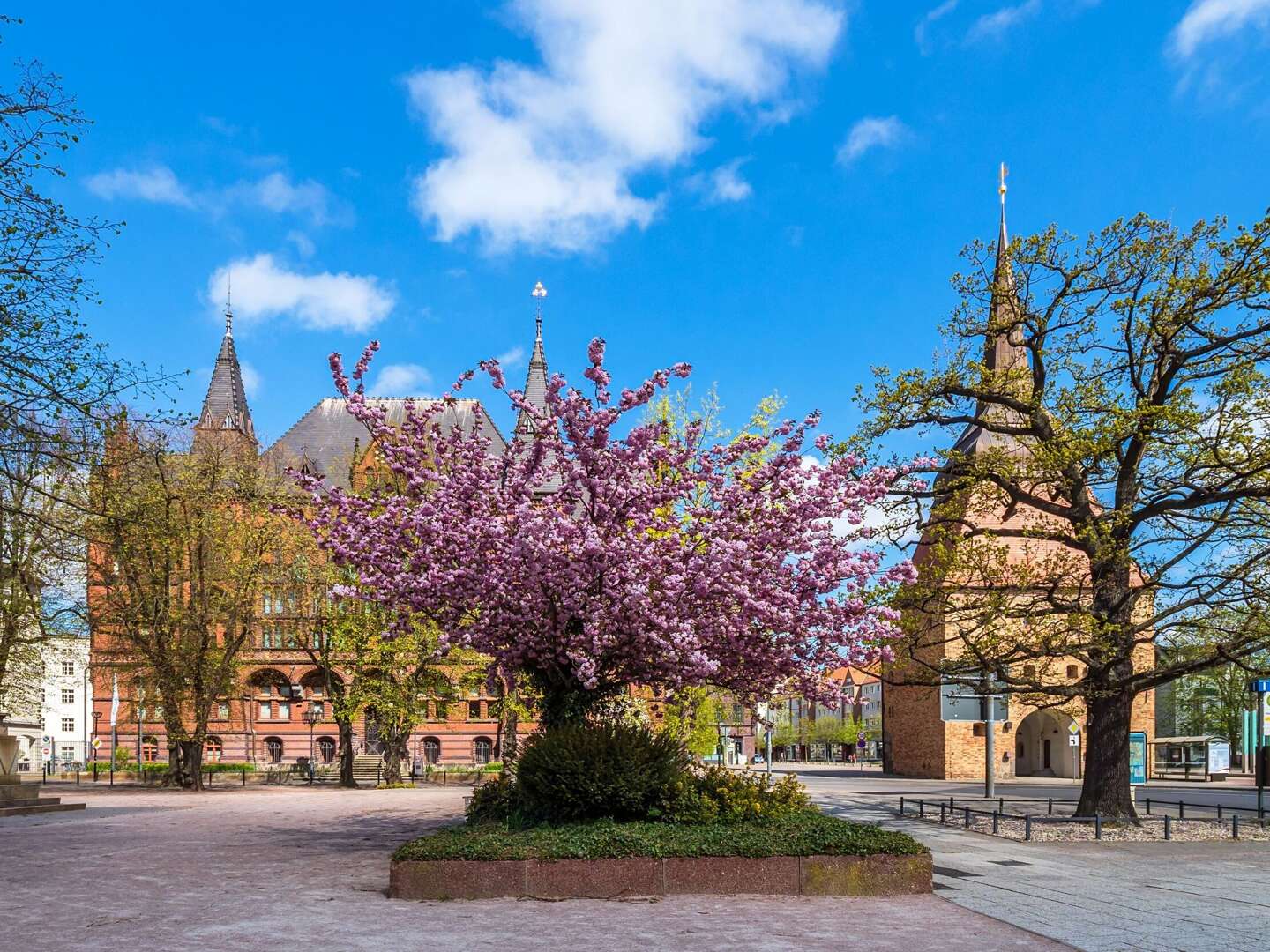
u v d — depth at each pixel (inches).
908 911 410.9
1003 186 1476.4
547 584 560.1
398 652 1488.7
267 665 2546.8
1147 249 789.9
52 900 423.5
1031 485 842.2
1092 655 799.7
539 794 503.2
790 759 4202.8
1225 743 2005.4
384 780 1697.8
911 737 2062.0
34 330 639.8
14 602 1082.7
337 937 345.7
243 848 624.1
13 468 729.6
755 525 582.6
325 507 625.6
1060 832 760.3
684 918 389.7
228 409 2696.9
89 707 3513.8
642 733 526.9
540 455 601.0
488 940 343.6
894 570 599.8
